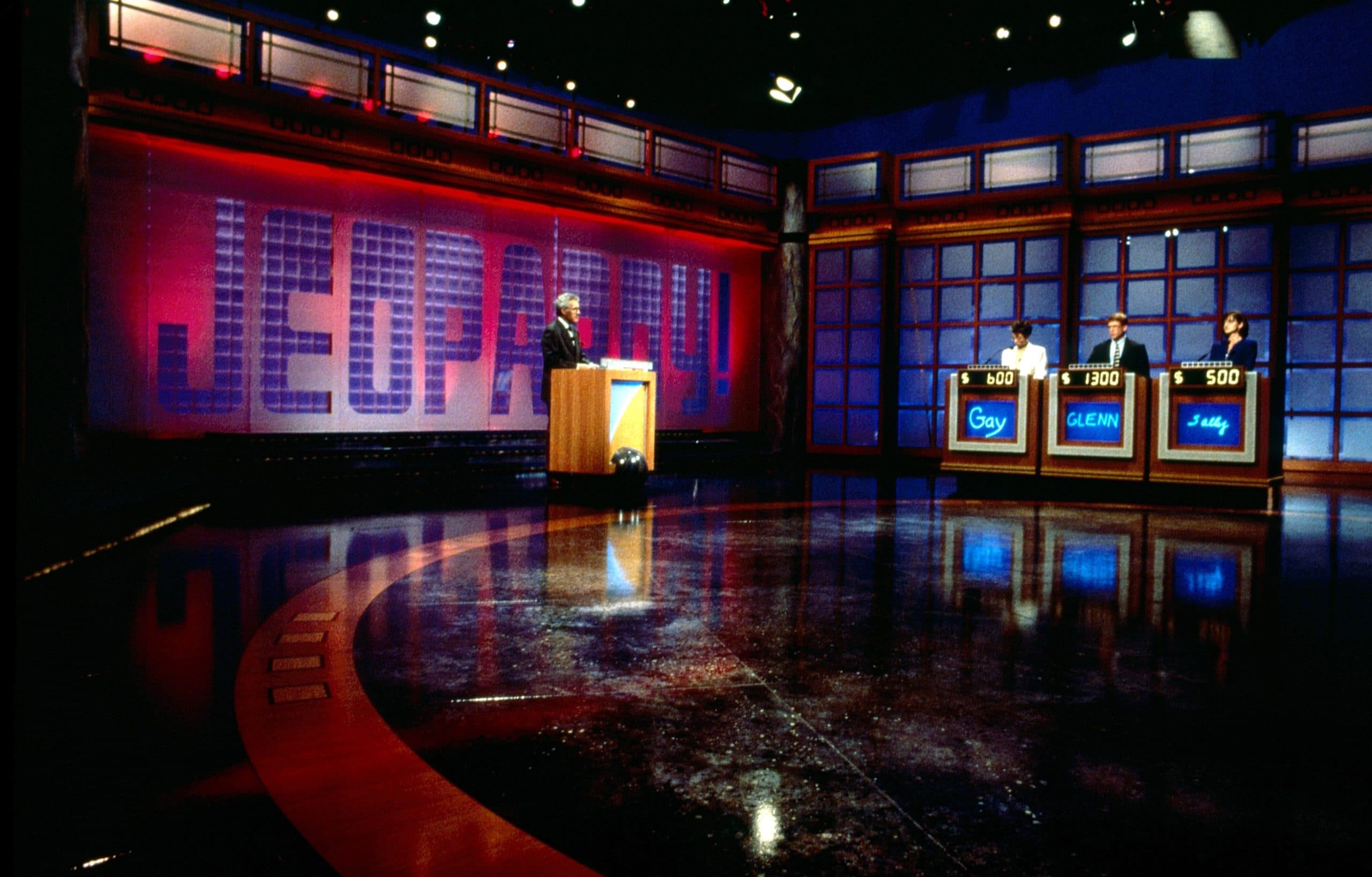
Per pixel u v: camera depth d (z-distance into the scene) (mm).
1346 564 4582
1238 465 7395
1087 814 1740
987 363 12602
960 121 13500
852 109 14305
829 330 13836
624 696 2443
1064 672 2703
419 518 6203
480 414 11164
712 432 13836
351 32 10594
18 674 2572
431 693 2453
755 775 1917
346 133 9359
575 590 3830
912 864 1539
